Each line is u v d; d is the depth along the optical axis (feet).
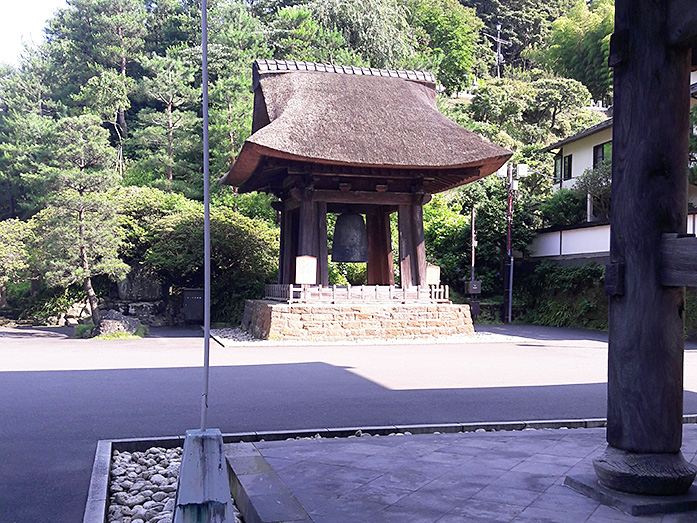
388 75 65.72
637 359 14.15
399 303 60.54
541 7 267.18
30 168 112.47
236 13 127.75
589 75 199.52
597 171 83.35
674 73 14.16
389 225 69.00
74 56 139.54
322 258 59.77
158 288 83.15
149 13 152.15
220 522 11.19
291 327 56.70
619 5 14.58
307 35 123.03
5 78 136.56
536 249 89.30
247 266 80.48
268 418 24.47
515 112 164.25
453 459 17.80
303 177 58.80
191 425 23.32
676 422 14.23
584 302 74.33
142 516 14.76
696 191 75.66
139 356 46.50
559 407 26.73
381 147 55.42
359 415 25.04
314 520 12.89
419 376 36.11
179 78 118.93
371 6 130.21
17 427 23.07
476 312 79.92
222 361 43.27
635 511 13.21
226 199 103.55
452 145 57.21
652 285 13.99
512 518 13.03
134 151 134.51
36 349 51.70
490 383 33.50
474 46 209.67
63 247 64.23
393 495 14.56
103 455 18.45
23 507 15.06
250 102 108.27
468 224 88.79
